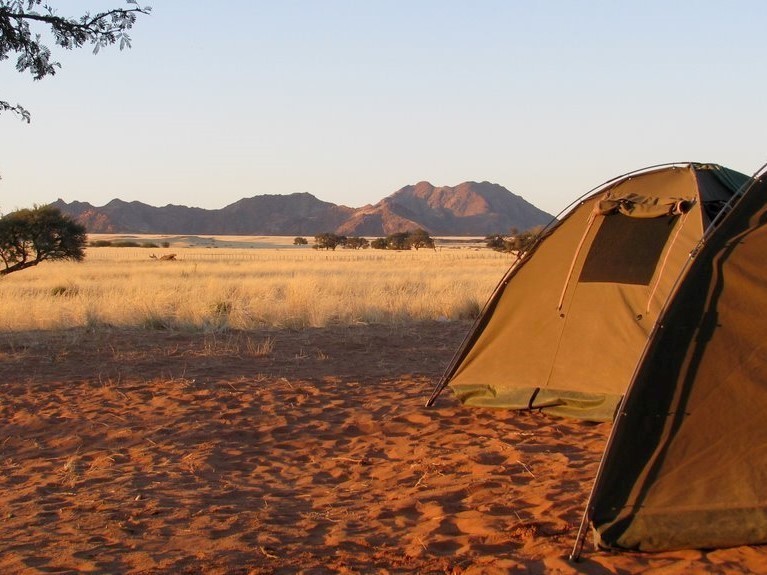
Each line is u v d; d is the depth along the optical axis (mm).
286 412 8500
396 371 10906
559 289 8203
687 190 7719
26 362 11328
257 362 11461
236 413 8430
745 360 5012
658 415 4988
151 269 42469
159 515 5520
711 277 5188
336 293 21047
